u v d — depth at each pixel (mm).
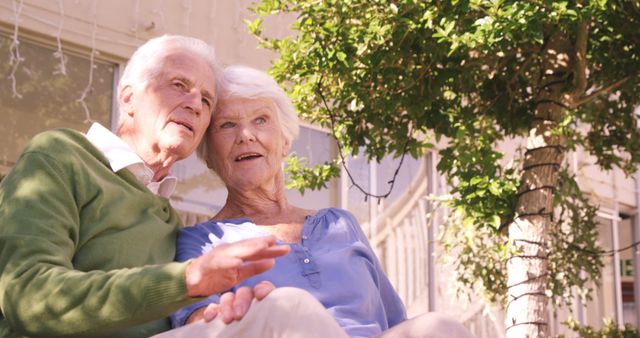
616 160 6410
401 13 4691
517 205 5211
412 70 5117
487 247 7023
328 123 5551
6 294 2043
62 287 1998
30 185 2246
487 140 5516
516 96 5762
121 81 2730
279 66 5164
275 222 2898
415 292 8172
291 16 7367
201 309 2406
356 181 7797
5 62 5691
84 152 2438
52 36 5887
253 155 2910
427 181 8414
